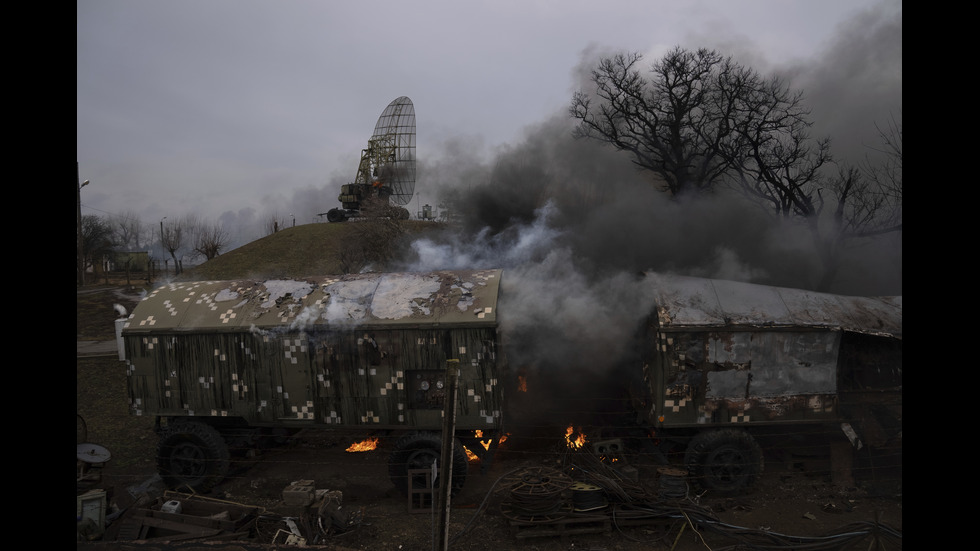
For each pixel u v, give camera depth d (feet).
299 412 29.27
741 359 28.30
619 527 24.26
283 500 25.29
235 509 23.85
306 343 29.09
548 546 23.18
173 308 31.07
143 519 22.80
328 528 23.79
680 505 24.41
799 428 30.35
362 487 29.76
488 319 27.89
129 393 30.42
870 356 30.58
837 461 29.22
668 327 28.09
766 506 26.58
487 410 28.02
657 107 57.11
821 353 28.58
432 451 27.37
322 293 30.60
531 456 32.73
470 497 27.91
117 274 162.30
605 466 27.02
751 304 29.19
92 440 37.65
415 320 28.35
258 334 29.37
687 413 28.30
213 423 30.91
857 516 25.38
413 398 28.71
